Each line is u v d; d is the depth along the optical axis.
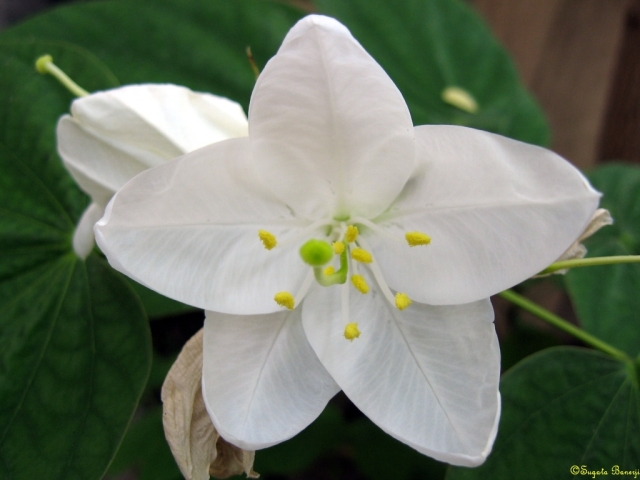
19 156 0.20
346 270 0.16
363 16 0.25
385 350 0.16
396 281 0.16
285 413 0.15
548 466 0.18
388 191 0.16
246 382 0.15
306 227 0.16
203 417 0.16
